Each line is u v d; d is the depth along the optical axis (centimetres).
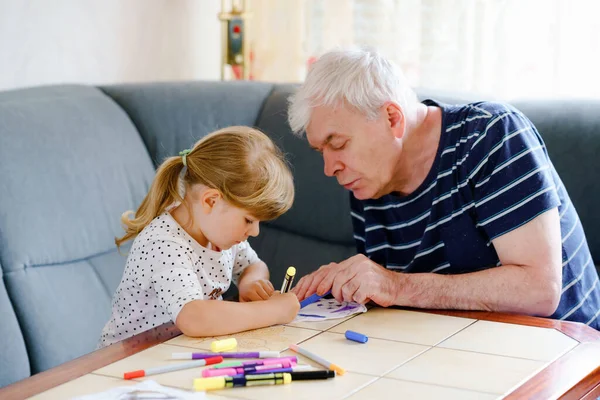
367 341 120
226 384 101
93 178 226
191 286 138
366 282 140
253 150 148
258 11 304
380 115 153
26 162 211
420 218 165
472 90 265
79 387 103
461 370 107
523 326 127
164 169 154
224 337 124
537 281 144
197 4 314
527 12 254
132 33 292
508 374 105
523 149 152
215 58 324
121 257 231
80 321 211
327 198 236
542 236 147
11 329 197
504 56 257
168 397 97
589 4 246
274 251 244
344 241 235
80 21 273
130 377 105
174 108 253
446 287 142
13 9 252
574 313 159
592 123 207
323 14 290
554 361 110
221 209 147
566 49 251
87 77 278
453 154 159
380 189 161
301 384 102
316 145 156
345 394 99
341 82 150
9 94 230
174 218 156
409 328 127
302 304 144
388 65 155
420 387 101
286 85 260
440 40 267
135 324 154
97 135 233
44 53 263
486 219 152
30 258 205
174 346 120
